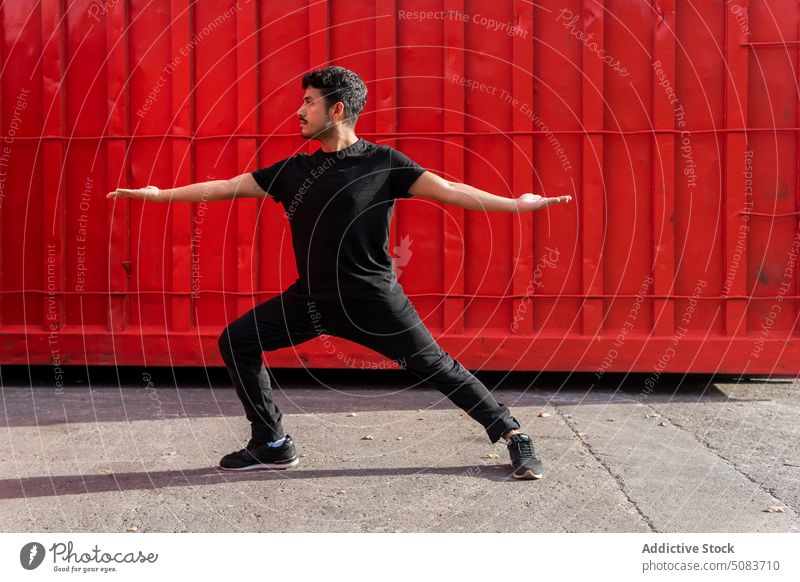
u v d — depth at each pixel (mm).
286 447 3689
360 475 3598
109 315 5484
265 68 5336
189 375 5934
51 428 4438
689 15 5117
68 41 5445
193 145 5414
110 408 4922
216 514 3125
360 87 3422
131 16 5395
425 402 5094
